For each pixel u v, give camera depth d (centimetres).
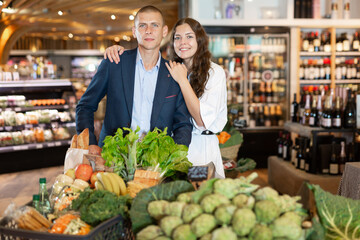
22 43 1401
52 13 985
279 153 588
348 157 484
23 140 729
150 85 250
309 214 138
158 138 190
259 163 698
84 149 206
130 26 1180
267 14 707
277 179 561
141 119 252
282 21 683
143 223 139
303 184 145
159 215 133
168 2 810
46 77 816
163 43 1049
